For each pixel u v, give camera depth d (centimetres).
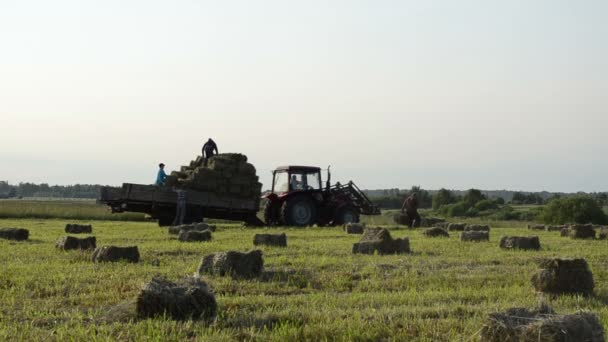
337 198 2595
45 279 940
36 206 3422
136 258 1166
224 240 1666
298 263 1173
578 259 912
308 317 720
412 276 1041
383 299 840
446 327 683
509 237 1541
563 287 898
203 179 2392
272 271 1052
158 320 677
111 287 895
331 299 833
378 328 670
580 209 3453
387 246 1374
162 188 2322
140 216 3080
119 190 2292
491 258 1298
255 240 1514
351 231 2069
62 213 3120
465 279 1020
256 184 2477
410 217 2755
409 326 685
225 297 842
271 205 2594
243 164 2458
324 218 2597
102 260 1151
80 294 845
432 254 1380
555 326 557
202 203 2381
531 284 967
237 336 640
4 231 1605
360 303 816
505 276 1047
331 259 1237
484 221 3522
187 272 1034
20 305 786
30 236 1773
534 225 2689
